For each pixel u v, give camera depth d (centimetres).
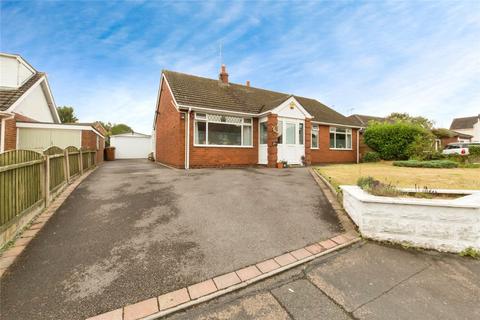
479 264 300
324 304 224
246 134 1348
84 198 568
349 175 862
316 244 353
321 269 289
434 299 230
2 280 252
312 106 1866
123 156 2847
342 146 1767
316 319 204
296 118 1347
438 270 286
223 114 1262
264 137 1335
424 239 344
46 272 269
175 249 328
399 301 227
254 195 604
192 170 1094
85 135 1360
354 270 286
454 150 2056
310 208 511
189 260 301
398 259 314
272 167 1248
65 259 298
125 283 252
